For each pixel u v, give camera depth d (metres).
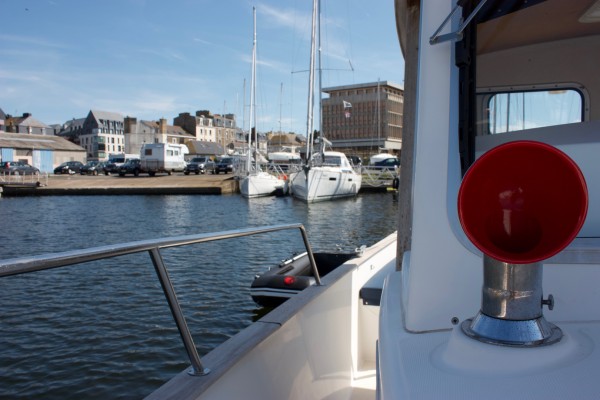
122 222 26.80
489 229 1.09
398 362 1.28
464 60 1.56
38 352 6.82
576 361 1.09
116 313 8.22
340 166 38.62
